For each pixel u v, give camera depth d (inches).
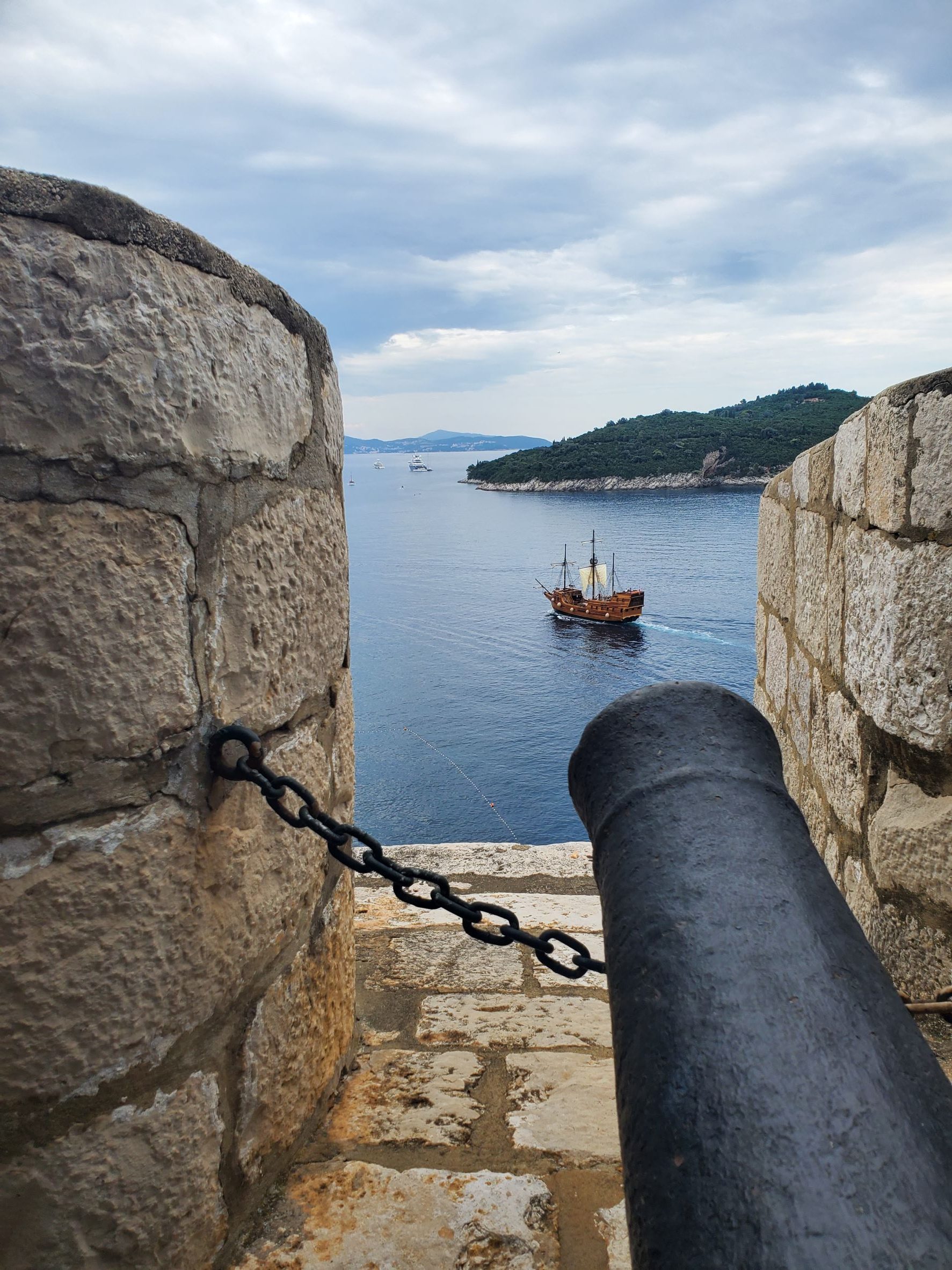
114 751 42.9
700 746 46.9
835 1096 28.6
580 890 122.2
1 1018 39.8
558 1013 84.0
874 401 76.2
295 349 57.7
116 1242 45.3
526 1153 62.5
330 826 50.6
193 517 46.8
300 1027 61.4
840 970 33.5
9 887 39.8
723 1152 28.0
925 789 70.5
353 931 74.7
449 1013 84.1
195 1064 49.4
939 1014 61.0
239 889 52.2
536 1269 53.0
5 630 38.8
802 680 110.4
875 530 76.8
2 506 38.5
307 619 59.9
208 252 47.8
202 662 47.9
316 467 61.7
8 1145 41.1
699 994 32.9
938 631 66.9
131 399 42.4
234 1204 53.9
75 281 40.3
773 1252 25.2
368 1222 55.8
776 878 37.9
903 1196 25.9
